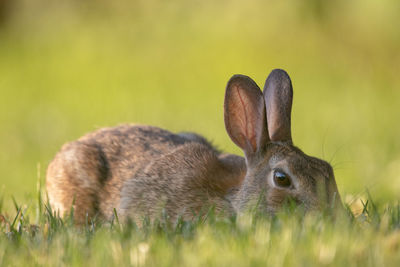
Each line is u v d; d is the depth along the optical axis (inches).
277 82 358.0
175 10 1299.2
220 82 1067.3
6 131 791.7
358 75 1060.5
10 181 553.9
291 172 310.0
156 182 353.1
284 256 246.7
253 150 336.5
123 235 284.8
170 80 1097.4
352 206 400.2
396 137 665.0
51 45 1358.3
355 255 249.4
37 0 1459.2
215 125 746.8
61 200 387.5
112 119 815.7
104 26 1362.0
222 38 1226.0
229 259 246.5
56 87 1089.4
